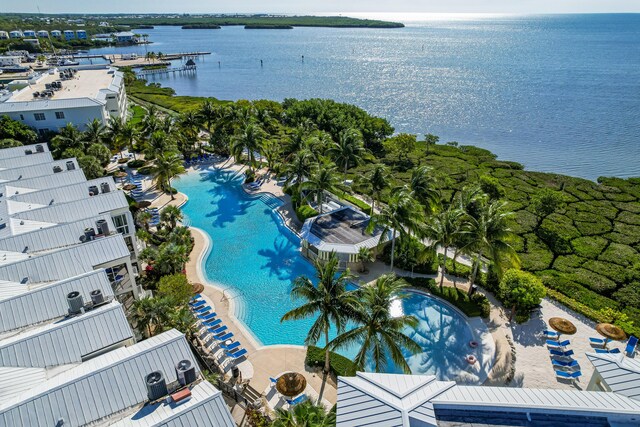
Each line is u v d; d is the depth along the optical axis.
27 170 53.81
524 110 143.00
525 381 32.94
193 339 35.84
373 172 53.94
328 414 24.55
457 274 46.31
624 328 37.56
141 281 43.75
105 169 70.44
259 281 46.09
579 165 95.38
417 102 155.12
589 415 20.17
